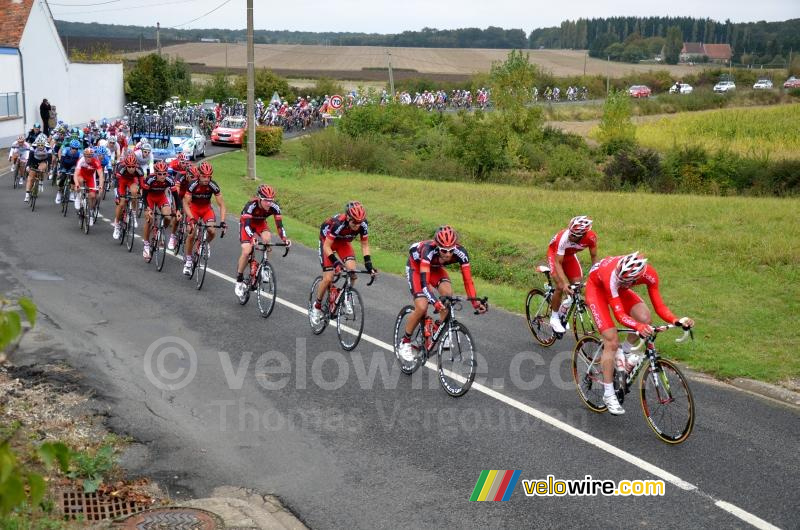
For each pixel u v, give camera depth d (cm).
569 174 3800
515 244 1595
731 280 1267
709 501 575
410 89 9056
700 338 1002
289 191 2662
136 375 841
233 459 646
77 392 780
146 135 3112
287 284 1307
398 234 1884
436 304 791
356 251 1689
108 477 606
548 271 938
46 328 998
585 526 540
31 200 1995
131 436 684
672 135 5028
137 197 1577
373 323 1073
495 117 4447
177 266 1428
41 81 3953
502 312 1166
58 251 1506
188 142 3444
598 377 753
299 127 5831
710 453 660
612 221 1842
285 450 665
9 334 275
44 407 737
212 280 1323
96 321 1045
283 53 15812
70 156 1919
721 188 3080
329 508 566
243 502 567
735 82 10600
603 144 4700
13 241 1580
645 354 709
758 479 611
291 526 539
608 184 3203
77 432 684
